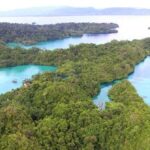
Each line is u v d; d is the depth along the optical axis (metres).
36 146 57.91
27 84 101.06
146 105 80.00
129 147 57.50
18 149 55.72
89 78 107.44
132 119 63.78
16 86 118.00
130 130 60.88
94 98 97.56
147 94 101.88
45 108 76.12
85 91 95.81
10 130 61.69
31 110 73.31
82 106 73.31
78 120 67.38
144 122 62.97
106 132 63.19
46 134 62.47
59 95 79.75
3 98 87.19
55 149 60.97
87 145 60.94
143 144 56.00
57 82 89.88
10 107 68.62
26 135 60.38
